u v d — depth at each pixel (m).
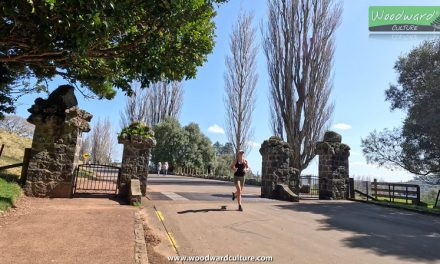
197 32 7.16
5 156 14.78
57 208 8.46
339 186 14.91
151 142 11.40
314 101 25.88
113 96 10.64
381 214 10.92
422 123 16.30
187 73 7.55
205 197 12.19
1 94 10.07
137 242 5.77
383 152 18.42
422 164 17.08
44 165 10.20
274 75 27.22
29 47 6.56
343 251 6.22
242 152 10.00
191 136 44.97
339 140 15.42
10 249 4.97
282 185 13.37
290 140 25.50
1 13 5.45
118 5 5.65
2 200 7.73
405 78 18.14
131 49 6.94
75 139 10.50
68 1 4.95
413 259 5.88
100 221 7.20
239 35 36.31
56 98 10.46
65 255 4.87
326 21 26.77
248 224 8.00
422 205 14.78
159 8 6.29
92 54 6.89
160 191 13.60
